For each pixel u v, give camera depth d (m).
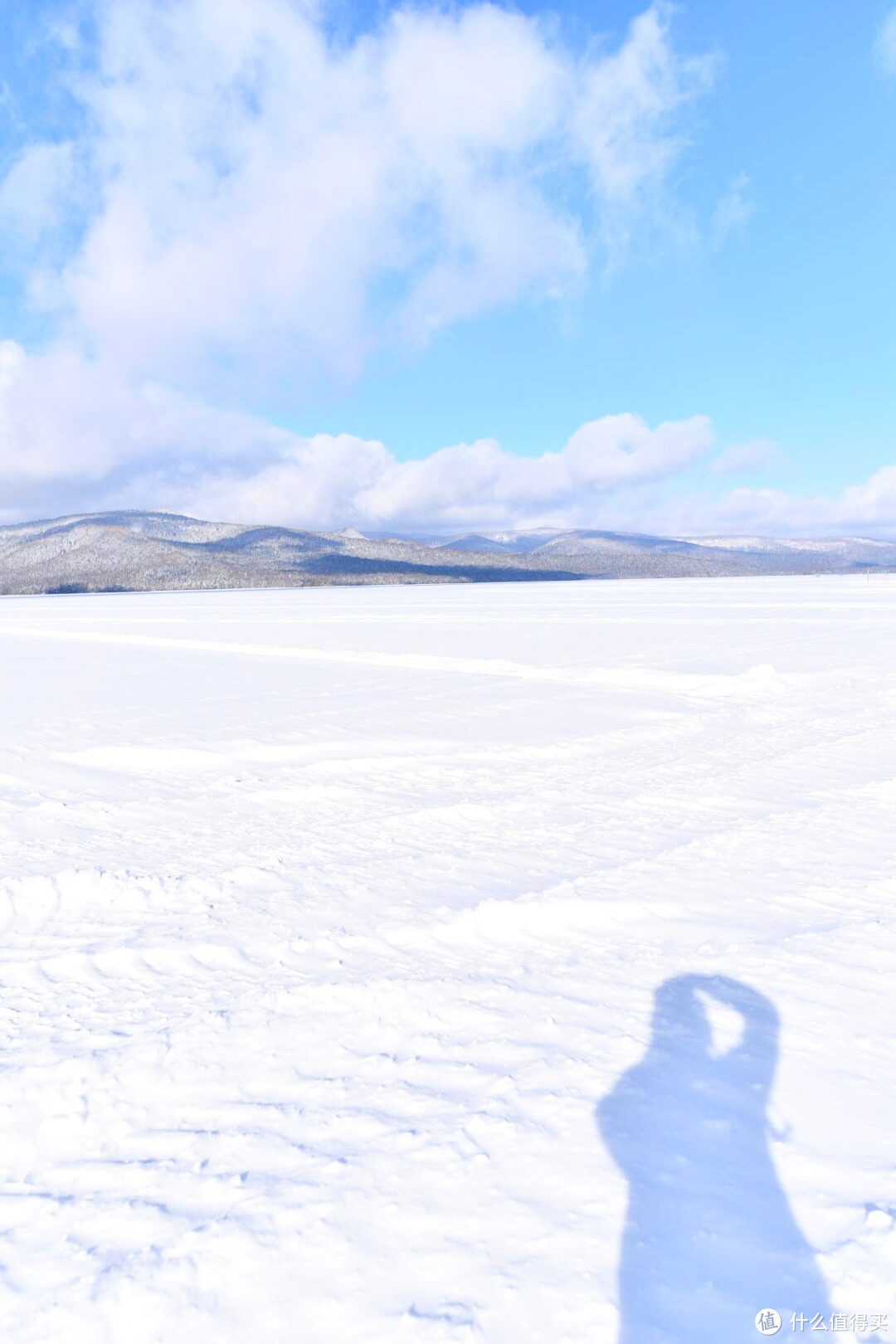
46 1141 2.71
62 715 12.16
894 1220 2.24
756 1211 2.30
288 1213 2.31
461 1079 2.96
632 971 3.83
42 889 5.04
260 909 4.70
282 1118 2.76
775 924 4.37
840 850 5.60
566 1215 2.29
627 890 4.86
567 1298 2.02
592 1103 2.79
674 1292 2.04
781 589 70.56
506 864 5.43
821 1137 2.62
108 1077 3.03
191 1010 3.54
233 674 17.08
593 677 15.51
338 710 12.15
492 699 13.00
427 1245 2.19
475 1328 1.93
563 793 7.32
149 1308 2.01
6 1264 2.18
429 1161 2.51
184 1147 2.63
